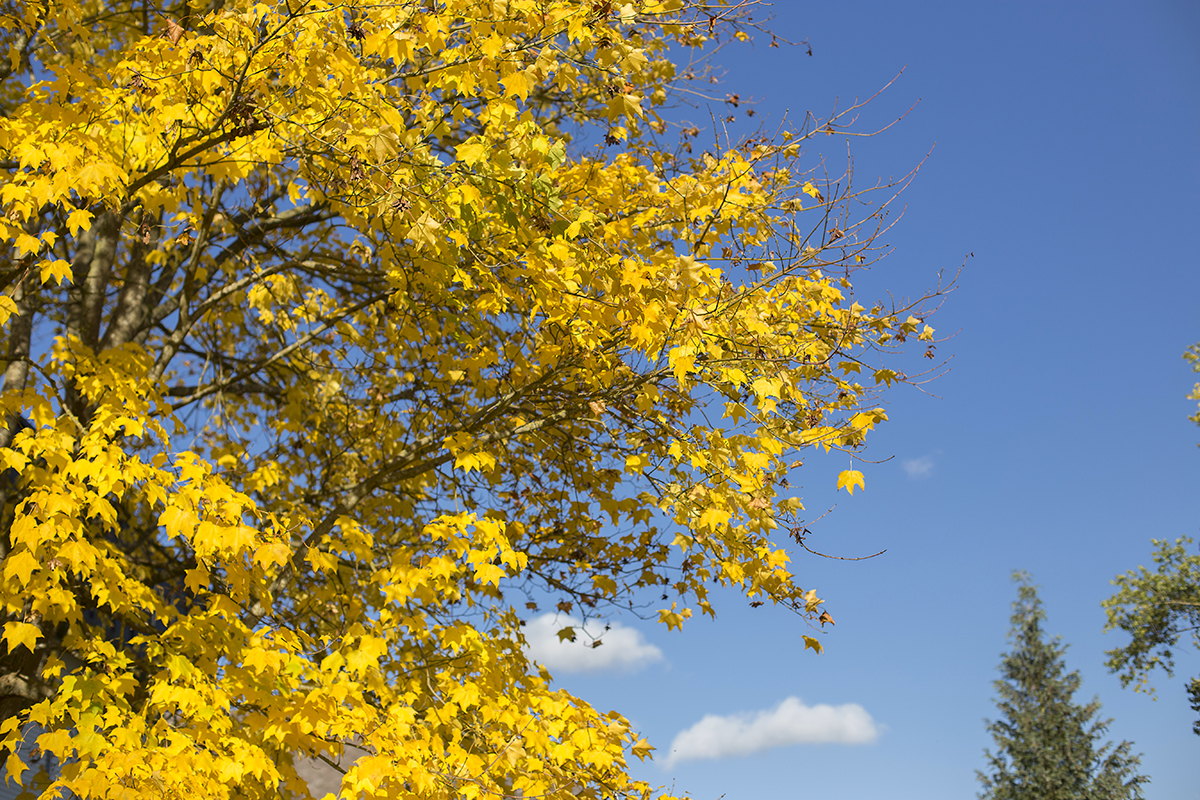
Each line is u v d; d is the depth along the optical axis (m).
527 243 4.88
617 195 5.20
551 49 4.39
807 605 5.07
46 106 3.93
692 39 6.46
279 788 4.68
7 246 5.20
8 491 5.78
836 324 5.40
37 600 3.86
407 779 4.18
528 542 6.96
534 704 5.18
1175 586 17.50
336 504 6.89
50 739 3.62
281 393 8.22
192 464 4.12
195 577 4.07
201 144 4.30
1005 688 30.00
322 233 7.46
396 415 7.67
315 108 4.46
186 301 6.63
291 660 4.51
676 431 5.48
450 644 5.15
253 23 4.05
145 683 5.09
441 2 4.14
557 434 6.72
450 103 5.40
